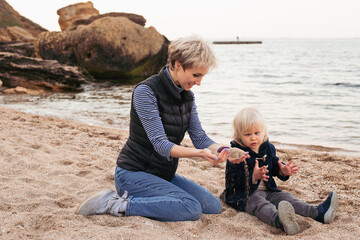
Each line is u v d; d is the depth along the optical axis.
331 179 4.09
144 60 20.45
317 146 6.39
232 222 2.80
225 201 3.21
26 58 15.26
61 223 2.52
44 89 15.06
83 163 4.38
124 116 9.16
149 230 2.54
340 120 8.70
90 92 14.75
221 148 2.93
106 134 6.58
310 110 10.14
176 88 2.76
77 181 3.74
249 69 27.48
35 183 3.62
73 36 20.30
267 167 3.12
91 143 5.62
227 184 3.15
